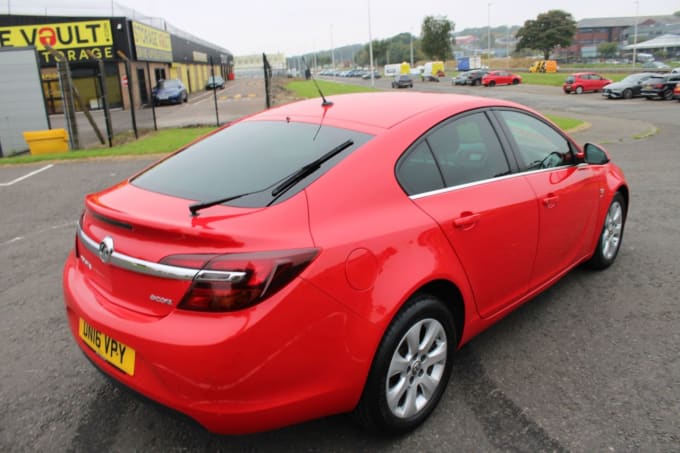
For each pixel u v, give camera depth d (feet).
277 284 6.82
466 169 9.91
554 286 14.40
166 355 6.82
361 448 8.43
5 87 52.65
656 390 9.77
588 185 13.07
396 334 7.98
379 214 8.16
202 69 209.15
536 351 11.20
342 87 155.53
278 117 10.71
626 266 15.66
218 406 6.84
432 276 8.36
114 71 104.83
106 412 9.53
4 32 98.48
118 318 7.45
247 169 8.80
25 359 11.35
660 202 22.85
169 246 7.11
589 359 10.85
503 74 177.17
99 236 8.10
